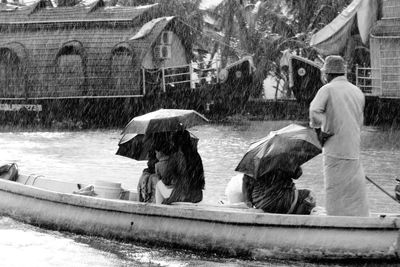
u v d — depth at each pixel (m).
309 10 76.38
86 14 64.06
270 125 57.62
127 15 63.44
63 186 20.91
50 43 63.38
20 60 63.00
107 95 61.78
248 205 16.95
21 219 18.92
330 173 15.84
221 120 62.66
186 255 16.14
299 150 15.70
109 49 61.84
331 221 15.09
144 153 18.73
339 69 15.91
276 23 76.12
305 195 16.62
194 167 17.50
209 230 16.03
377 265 15.06
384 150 39.44
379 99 58.06
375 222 14.91
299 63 57.59
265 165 15.73
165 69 64.75
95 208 17.39
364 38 58.50
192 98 61.41
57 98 62.41
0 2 74.81
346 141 15.66
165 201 17.19
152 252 16.34
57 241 17.12
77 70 62.75
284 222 15.36
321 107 15.65
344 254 15.08
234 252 15.84
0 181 19.34
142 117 17.00
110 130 56.53
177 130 16.55
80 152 38.66
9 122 63.62
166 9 76.50
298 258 15.36
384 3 58.59
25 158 35.59
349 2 74.81
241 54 75.25
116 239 17.20
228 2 76.44
